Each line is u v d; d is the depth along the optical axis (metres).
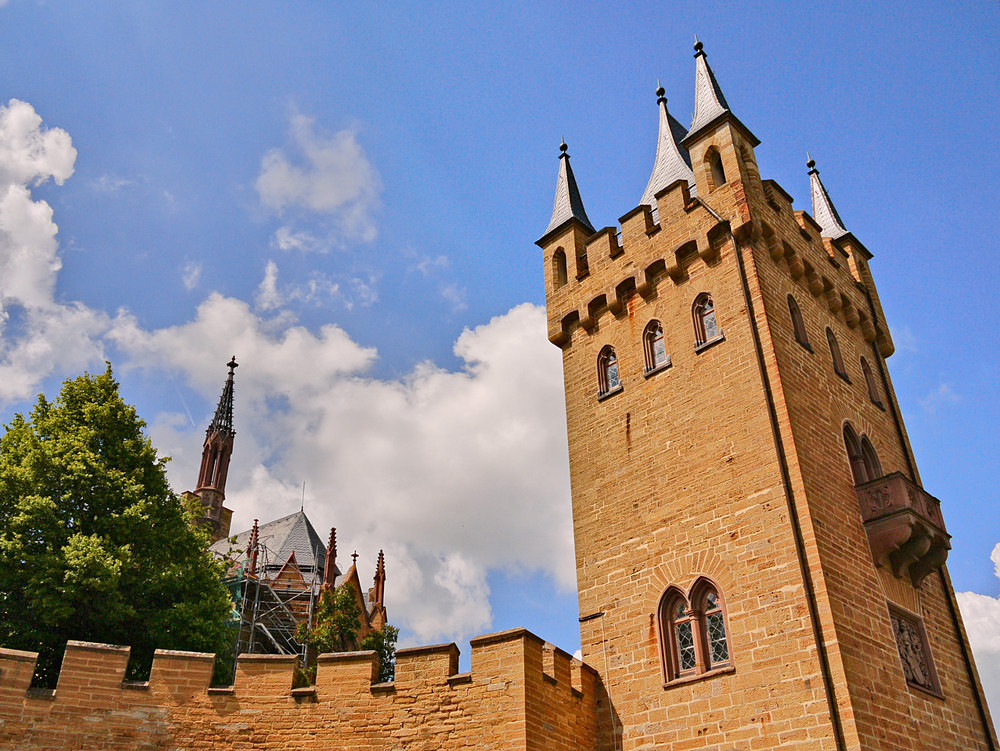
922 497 23.97
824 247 30.91
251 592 67.31
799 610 20.23
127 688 19.88
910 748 20.00
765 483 22.30
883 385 30.44
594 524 25.88
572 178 34.41
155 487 32.12
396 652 20.92
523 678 19.67
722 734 20.28
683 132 36.09
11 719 18.77
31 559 26.81
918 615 23.72
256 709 20.31
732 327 25.05
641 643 22.97
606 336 28.84
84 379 32.72
